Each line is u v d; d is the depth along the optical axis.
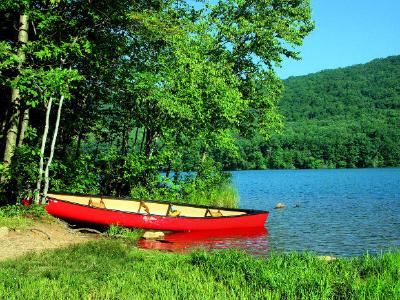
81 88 19.39
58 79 14.12
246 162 119.88
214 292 7.14
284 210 27.67
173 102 19.05
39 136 19.19
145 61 19.38
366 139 129.12
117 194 21.25
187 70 20.98
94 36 17.70
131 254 10.59
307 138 130.50
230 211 19.55
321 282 7.29
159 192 20.78
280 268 8.48
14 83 13.82
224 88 21.53
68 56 16.77
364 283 7.30
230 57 26.48
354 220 22.53
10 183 15.63
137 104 20.05
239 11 27.00
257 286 7.50
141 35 18.11
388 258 9.25
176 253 12.31
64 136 20.64
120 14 17.19
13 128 15.45
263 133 28.06
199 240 15.83
